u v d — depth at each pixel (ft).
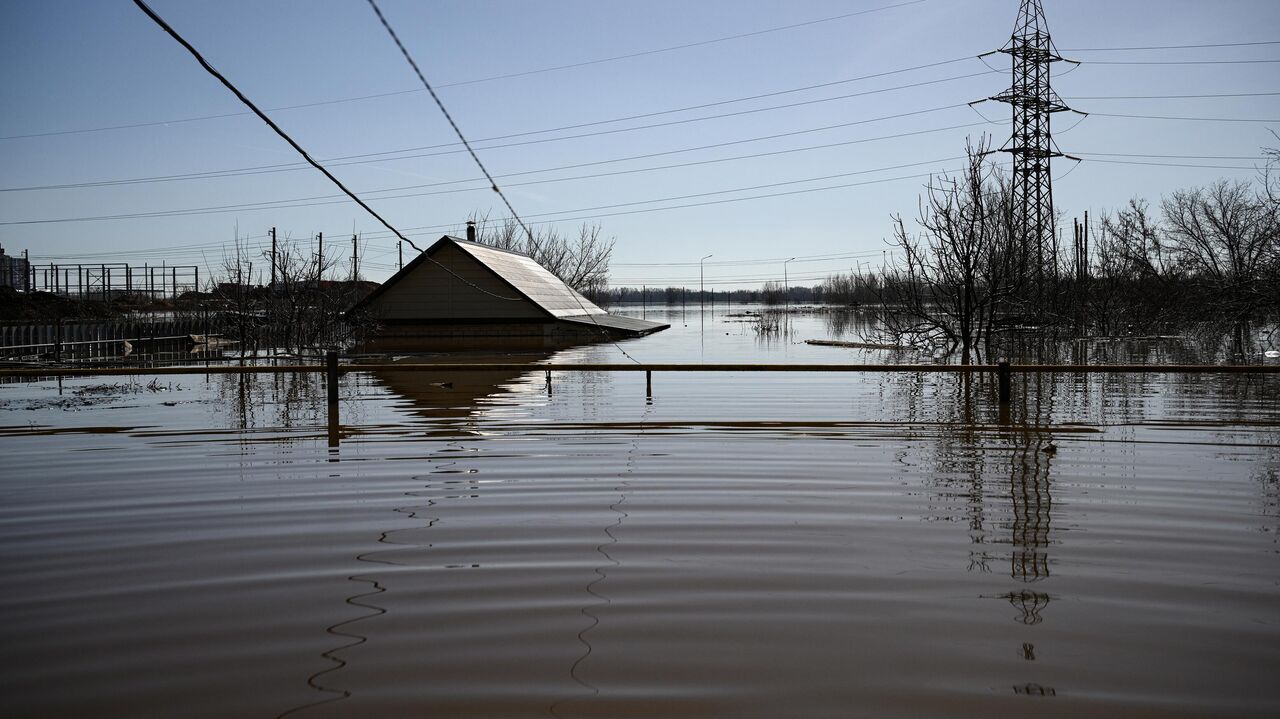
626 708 13.38
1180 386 55.11
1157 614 17.12
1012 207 107.96
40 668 15.03
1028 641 15.85
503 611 17.37
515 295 120.67
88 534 23.18
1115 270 128.88
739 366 52.42
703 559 20.57
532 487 28.22
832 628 16.44
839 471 30.27
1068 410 44.80
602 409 46.60
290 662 15.14
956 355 88.58
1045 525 23.36
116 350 103.60
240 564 20.52
